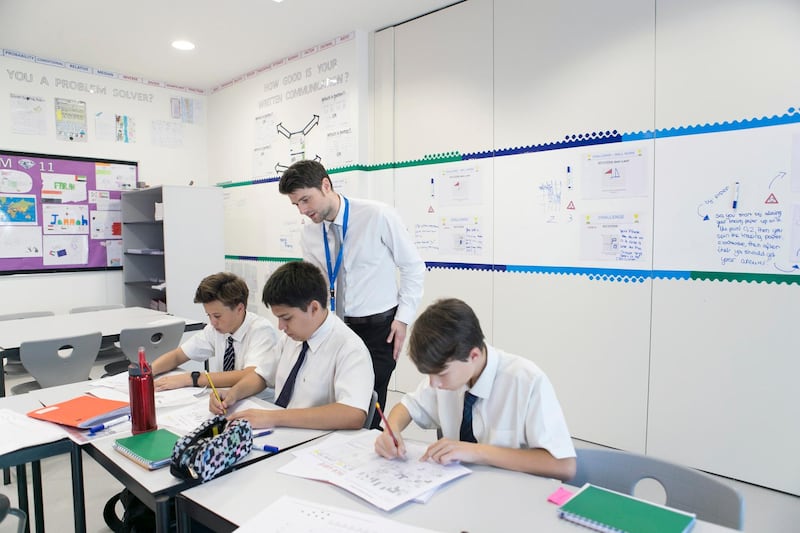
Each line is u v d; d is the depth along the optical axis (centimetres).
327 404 165
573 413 308
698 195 260
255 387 184
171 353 221
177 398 176
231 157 530
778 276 240
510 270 332
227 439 123
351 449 134
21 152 443
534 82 315
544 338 319
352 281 228
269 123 480
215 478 120
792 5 232
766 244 242
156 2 348
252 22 381
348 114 406
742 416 252
